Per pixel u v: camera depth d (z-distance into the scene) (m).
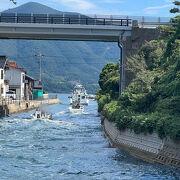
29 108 83.19
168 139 23.97
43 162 25.86
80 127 49.22
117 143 31.73
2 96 70.56
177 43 39.72
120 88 50.66
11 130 43.75
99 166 24.39
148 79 35.50
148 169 23.20
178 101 28.66
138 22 51.25
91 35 50.50
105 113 42.78
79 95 118.25
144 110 33.84
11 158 27.06
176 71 33.44
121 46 50.22
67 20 50.44
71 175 22.22
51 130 44.97
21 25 49.78
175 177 21.11
